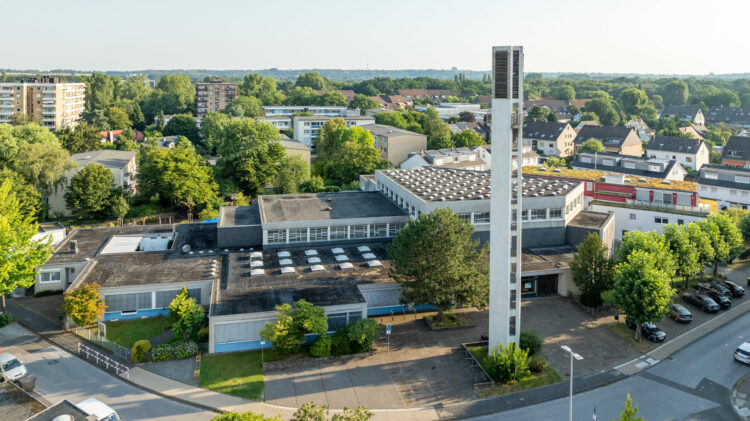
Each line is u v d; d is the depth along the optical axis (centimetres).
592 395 4975
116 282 6519
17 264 6106
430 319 6481
